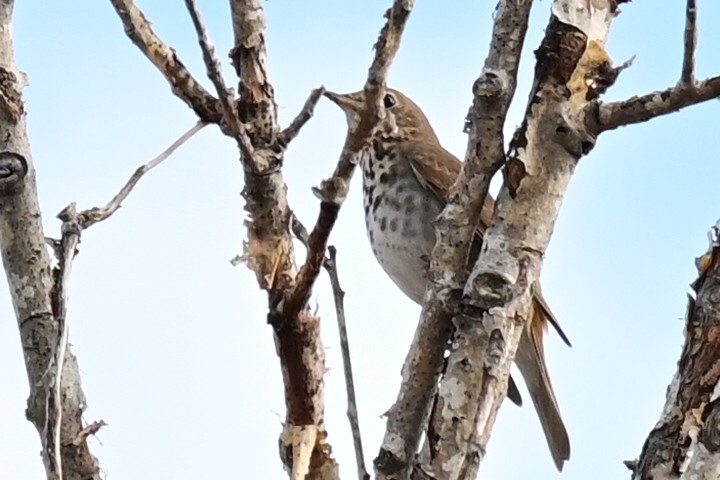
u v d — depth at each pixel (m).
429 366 7.23
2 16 7.94
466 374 6.90
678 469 6.54
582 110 7.12
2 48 7.93
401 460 7.20
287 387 7.82
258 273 7.71
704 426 6.48
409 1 6.84
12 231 7.87
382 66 6.93
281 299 7.69
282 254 7.72
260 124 7.62
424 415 7.25
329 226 7.36
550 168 7.11
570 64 7.16
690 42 6.80
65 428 7.83
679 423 6.60
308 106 7.55
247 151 7.41
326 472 7.88
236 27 7.61
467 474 6.75
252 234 7.73
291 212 7.78
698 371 6.62
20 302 7.84
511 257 7.01
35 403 7.75
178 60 7.48
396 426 7.26
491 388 6.84
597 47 7.20
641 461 6.66
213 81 7.08
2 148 7.88
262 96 7.62
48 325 7.82
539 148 7.13
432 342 7.23
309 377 7.79
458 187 7.32
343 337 7.85
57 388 6.83
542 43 7.22
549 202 7.09
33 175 7.93
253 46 7.61
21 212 7.88
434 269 7.30
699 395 6.59
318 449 7.88
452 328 7.20
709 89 6.90
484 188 7.25
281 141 7.58
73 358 7.98
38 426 7.75
